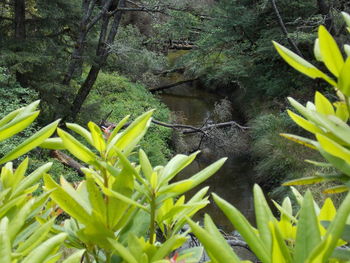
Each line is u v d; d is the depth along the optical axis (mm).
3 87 7590
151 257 710
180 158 815
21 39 8852
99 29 10250
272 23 12117
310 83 11562
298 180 687
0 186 826
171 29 12164
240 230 572
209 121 13836
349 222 649
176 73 19219
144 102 13992
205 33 12906
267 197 9016
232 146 11586
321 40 539
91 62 9086
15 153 750
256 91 13727
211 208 8773
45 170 804
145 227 863
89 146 8219
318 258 456
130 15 17875
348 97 562
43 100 8930
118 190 770
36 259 577
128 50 9367
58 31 9719
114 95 14055
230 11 12250
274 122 10820
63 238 603
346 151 498
